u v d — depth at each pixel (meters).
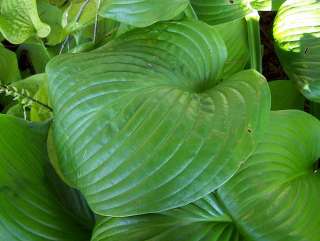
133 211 0.42
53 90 0.49
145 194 0.42
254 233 0.46
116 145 0.44
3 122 0.55
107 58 0.49
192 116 0.43
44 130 0.58
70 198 0.56
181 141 0.42
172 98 0.45
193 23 0.53
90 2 0.60
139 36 0.52
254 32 0.63
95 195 0.44
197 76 0.51
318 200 0.48
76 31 0.60
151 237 0.46
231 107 0.43
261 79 0.45
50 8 0.71
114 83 0.47
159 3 0.52
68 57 0.50
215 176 0.41
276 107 0.64
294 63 0.57
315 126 0.53
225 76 0.63
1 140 0.54
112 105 0.45
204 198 0.48
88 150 0.45
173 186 0.41
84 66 0.48
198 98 0.45
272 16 0.79
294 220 0.46
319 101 0.57
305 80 0.57
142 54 0.50
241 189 0.47
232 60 0.63
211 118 0.43
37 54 0.76
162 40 0.52
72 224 0.54
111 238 0.47
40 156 0.56
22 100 0.57
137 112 0.44
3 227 0.50
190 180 0.41
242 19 0.64
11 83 0.71
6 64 0.74
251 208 0.46
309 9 0.56
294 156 0.50
